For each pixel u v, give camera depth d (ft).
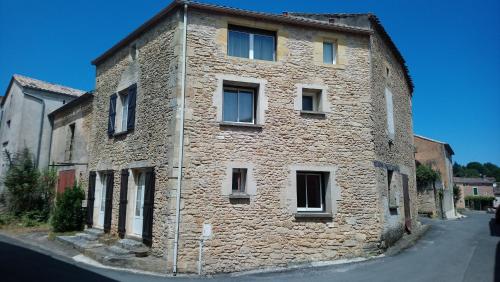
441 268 28.22
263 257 31.30
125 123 40.52
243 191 32.50
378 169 36.76
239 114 34.01
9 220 49.73
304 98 36.40
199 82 32.19
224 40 33.35
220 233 30.63
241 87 34.37
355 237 34.19
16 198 51.75
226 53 33.27
